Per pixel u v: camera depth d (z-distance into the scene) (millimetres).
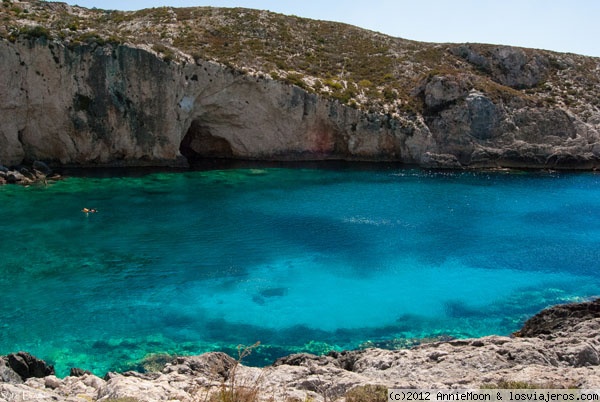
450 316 24125
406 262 30406
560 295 26484
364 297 25797
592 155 61312
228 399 10578
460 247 33156
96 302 24641
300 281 27438
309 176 53094
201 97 54719
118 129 50938
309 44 74125
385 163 61688
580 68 78688
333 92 61250
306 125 59812
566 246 33656
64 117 49094
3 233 32844
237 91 56125
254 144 59344
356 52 75312
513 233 36188
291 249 32062
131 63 50062
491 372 14359
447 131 61781
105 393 13203
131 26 67125
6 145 47625
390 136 61500
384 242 33688
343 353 18672
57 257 29562
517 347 16281
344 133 60812
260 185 48438
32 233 33094
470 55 77250
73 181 46531
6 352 20250
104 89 49531
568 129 64812
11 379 15633
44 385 15148
